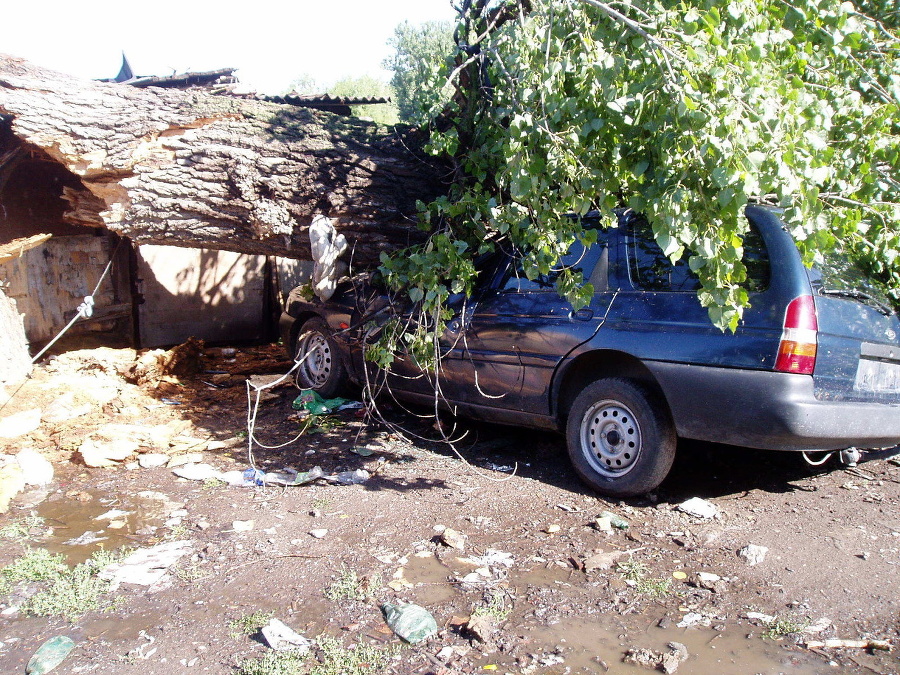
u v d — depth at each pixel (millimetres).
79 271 8984
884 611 3279
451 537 3906
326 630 3078
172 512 4418
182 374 8055
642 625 3162
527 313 5023
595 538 4043
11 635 3047
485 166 5125
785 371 3914
